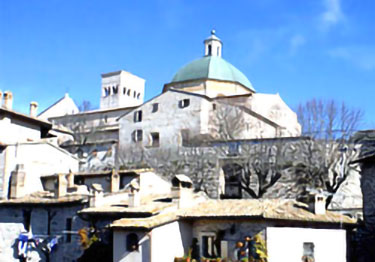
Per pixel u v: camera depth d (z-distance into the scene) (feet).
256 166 174.50
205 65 250.37
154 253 105.70
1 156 148.25
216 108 220.84
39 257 131.23
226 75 248.52
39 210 134.21
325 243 106.73
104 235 118.32
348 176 174.70
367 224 130.62
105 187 143.84
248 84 258.16
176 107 226.17
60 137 243.19
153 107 232.12
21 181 145.18
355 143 168.96
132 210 114.62
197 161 192.54
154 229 106.42
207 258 109.81
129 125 236.22
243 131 208.54
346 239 111.55
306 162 166.61
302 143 169.68
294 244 105.70
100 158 227.61
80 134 249.96
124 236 107.86
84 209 122.11
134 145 231.30
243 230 109.40
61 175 135.13
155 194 138.51
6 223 138.72
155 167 202.49
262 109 229.86
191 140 214.28
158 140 227.20
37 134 174.19
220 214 110.93
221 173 187.52
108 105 357.61
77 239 124.57
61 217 129.80
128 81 363.15
